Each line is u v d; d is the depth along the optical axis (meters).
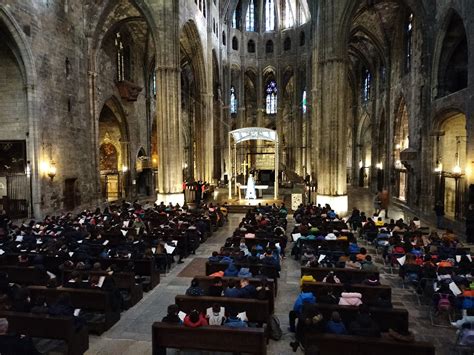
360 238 19.06
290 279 13.05
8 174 22.84
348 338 6.45
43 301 8.01
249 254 13.01
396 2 29.11
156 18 29.66
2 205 21.83
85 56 29.42
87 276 9.94
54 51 25.02
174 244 14.18
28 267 10.95
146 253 12.20
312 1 40.53
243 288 8.90
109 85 34.06
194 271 14.12
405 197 32.28
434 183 24.39
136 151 40.12
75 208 27.50
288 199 33.19
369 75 46.12
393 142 35.09
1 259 12.18
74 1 27.75
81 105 28.77
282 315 10.01
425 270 10.66
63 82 26.17
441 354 7.93
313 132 40.62
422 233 15.37
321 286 9.24
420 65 27.12
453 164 23.98
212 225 21.41
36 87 22.73
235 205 29.23
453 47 22.66
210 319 7.51
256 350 6.88
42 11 23.62
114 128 38.47
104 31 31.86
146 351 8.07
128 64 38.28
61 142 25.84
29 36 22.22
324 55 26.92
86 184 29.39
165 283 12.71
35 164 22.70
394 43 34.31
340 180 26.39
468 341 7.35
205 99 42.56
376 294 9.13
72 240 14.24
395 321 7.62
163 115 29.97
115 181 39.00
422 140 25.42
